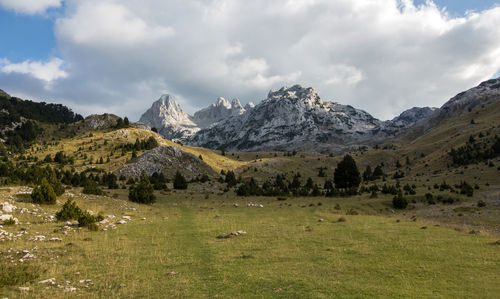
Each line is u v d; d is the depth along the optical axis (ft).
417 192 309.22
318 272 51.98
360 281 46.93
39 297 40.83
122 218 123.03
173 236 88.99
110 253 66.90
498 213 184.03
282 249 70.28
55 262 58.23
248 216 139.95
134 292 43.73
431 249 68.28
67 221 104.68
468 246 71.41
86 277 50.67
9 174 298.56
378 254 64.23
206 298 41.24
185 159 543.39
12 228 85.71
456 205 233.14
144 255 65.98
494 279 47.16
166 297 41.81
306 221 120.98
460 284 45.09
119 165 583.58
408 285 44.73
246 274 51.57
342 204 209.87
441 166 584.40
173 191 295.28
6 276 47.09
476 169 449.06
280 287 44.78
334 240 80.18
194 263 59.72
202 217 135.64
